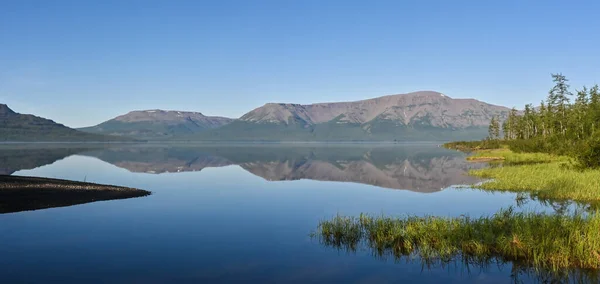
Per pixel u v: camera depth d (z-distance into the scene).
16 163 66.44
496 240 13.94
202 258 13.70
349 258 13.70
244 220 20.09
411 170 53.97
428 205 24.62
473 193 28.94
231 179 43.03
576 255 12.58
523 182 30.97
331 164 69.25
